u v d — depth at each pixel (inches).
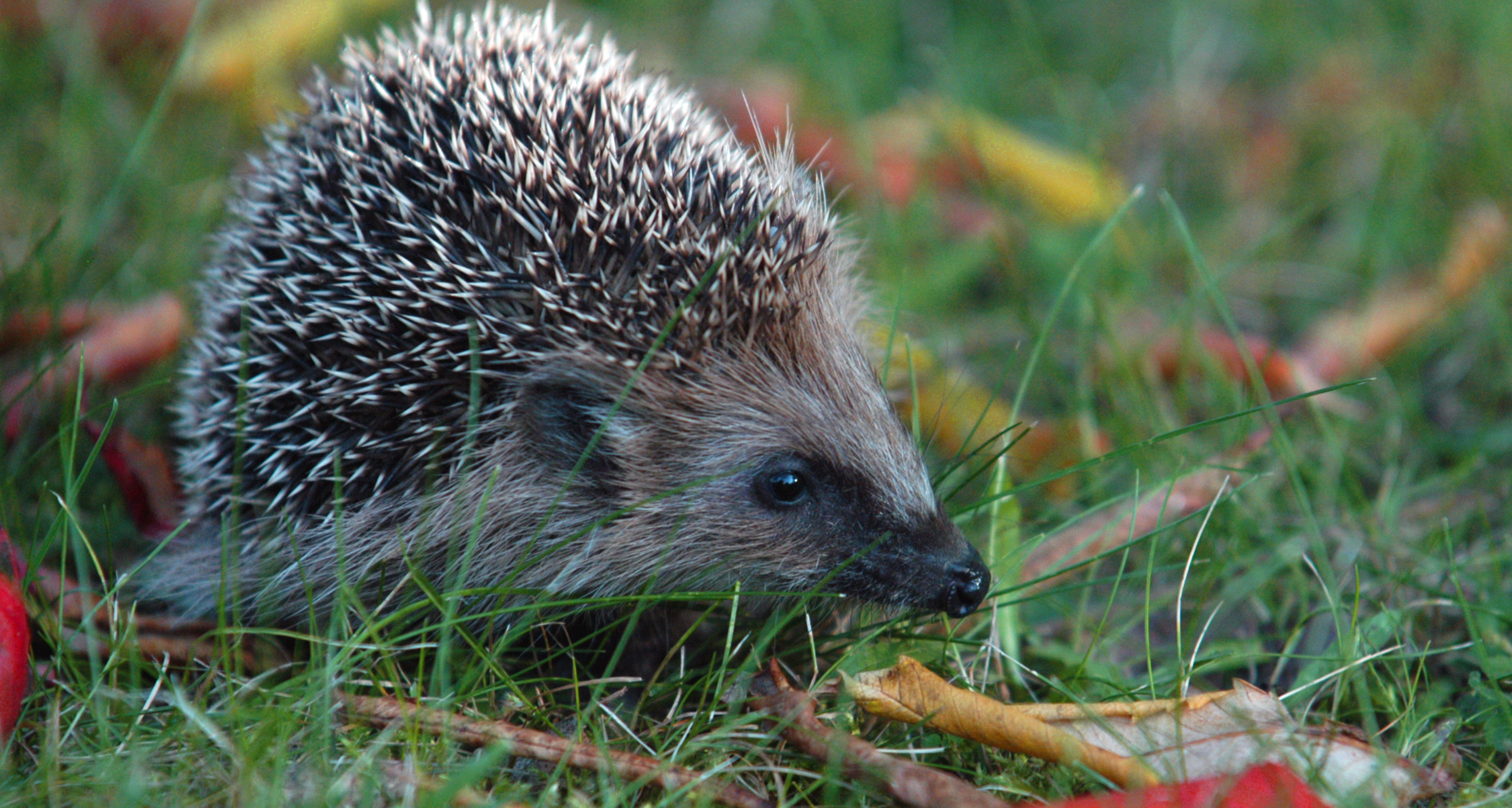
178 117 365.7
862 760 165.5
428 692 195.3
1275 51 426.6
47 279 254.5
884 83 404.5
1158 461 255.9
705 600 199.6
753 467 213.9
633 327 206.7
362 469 211.5
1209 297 314.2
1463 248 316.2
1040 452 267.3
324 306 210.2
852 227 317.1
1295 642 214.4
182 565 226.7
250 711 170.2
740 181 221.9
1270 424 233.9
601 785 163.0
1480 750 185.3
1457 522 243.1
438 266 205.0
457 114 218.4
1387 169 334.6
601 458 216.2
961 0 460.8
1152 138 399.5
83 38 366.6
